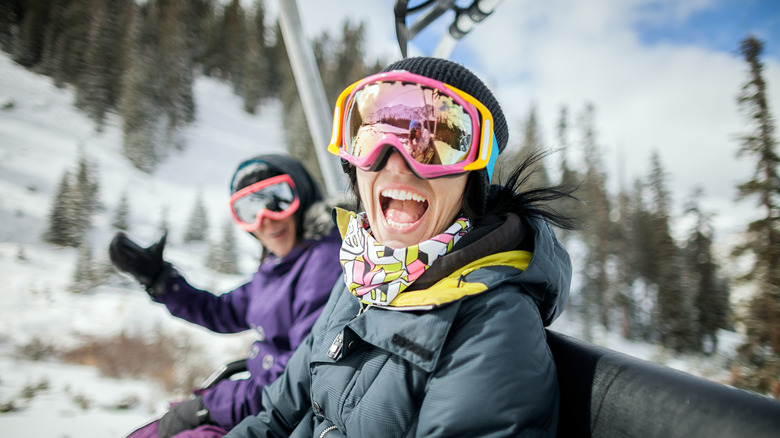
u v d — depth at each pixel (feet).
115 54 164.76
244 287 6.69
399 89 3.04
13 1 185.68
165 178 141.69
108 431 13.41
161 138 150.20
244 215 5.75
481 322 2.68
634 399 2.27
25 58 173.68
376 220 3.20
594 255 84.43
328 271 5.23
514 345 2.56
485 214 3.38
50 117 148.56
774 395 36.52
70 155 133.28
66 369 27.91
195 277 81.51
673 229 86.43
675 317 70.33
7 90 152.05
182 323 48.83
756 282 40.50
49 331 43.78
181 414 5.03
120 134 153.69
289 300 5.36
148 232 108.17
